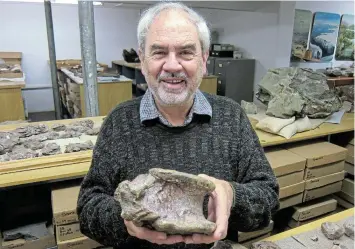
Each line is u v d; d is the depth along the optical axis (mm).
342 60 4996
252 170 975
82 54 2150
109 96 3668
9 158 1608
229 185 816
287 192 2096
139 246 921
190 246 933
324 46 4664
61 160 1631
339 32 4777
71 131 2016
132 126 961
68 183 1742
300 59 4438
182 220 643
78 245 1576
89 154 1698
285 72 2633
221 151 961
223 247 1090
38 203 1969
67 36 5582
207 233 649
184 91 877
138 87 4852
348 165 2588
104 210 829
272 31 4168
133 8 5375
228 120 1011
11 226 1840
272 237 1235
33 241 1755
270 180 963
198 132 970
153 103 965
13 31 5180
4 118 3189
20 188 1985
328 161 2232
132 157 931
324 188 2289
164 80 860
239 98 4480
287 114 2324
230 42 5066
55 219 1516
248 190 847
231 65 4301
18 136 1896
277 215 2406
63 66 5027
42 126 2086
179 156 935
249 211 817
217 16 5289
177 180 672
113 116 993
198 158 938
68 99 4336
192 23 852
